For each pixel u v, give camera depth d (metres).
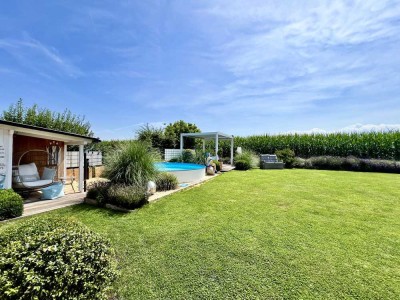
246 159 14.44
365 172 12.66
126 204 4.91
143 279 2.46
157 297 2.19
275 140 18.95
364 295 2.22
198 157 13.65
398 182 8.73
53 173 6.46
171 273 2.58
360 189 7.27
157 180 6.98
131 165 6.36
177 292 2.27
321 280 2.45
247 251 3.08
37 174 6.48
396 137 14.93
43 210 4.76
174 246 3.23
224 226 3.99
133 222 4.18
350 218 4.41
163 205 5.34
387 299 2.17
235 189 7.30
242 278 2.49
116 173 6.37
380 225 4.05
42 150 6.59
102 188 5.57
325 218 4.41
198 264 2.76
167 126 21.84
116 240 3.41
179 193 6.67
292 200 5.81
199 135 14.30
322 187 7.62
